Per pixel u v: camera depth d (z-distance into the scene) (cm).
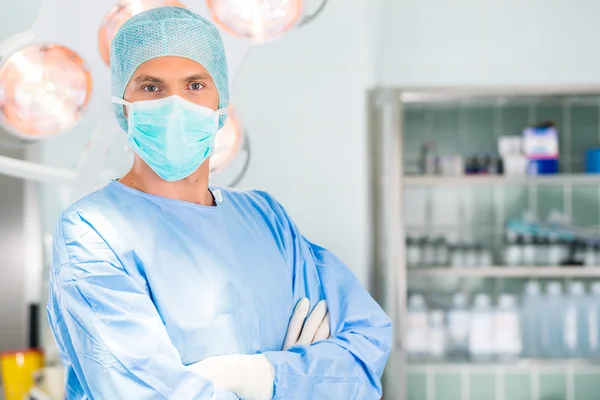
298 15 117
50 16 119
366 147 295
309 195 275
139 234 108
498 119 306
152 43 113
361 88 275
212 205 122
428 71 302
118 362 96
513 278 308
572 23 302
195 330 106
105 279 101
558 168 306
